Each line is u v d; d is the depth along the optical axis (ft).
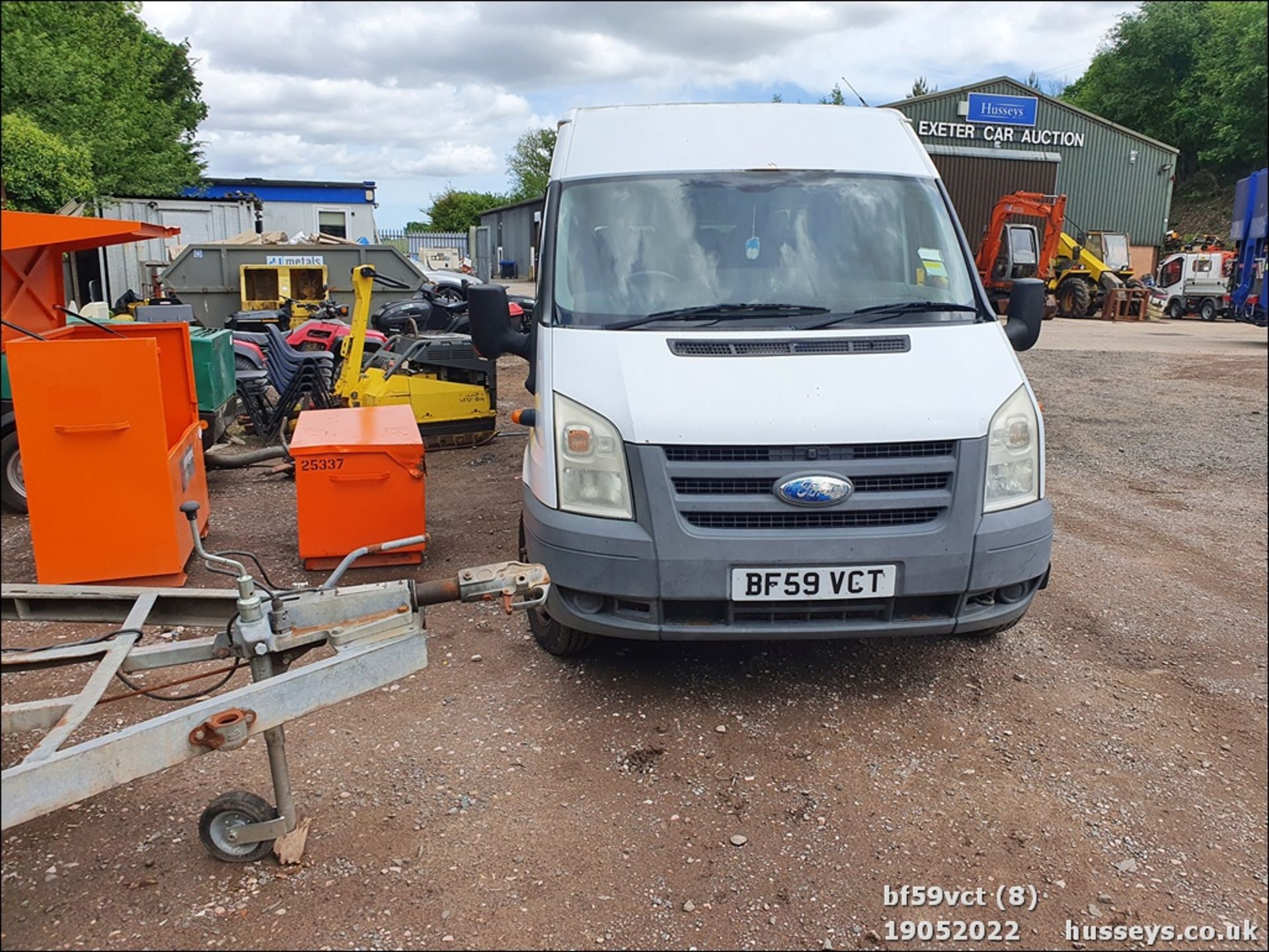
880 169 16.10
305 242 55.88
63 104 48.78
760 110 16.79
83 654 9.69
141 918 8.69
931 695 13.41
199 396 24.13
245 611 9.46
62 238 18.70
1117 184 121.19
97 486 16.10
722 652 14.70
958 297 14.60
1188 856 10.05
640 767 11.42
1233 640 15.69
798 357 12.71
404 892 9.13
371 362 29.73
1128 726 12.71
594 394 12.30
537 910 8.95
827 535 11.57
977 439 12.00
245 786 10.83
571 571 11.94
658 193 15.35
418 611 9.80
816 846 10.01
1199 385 44.80
